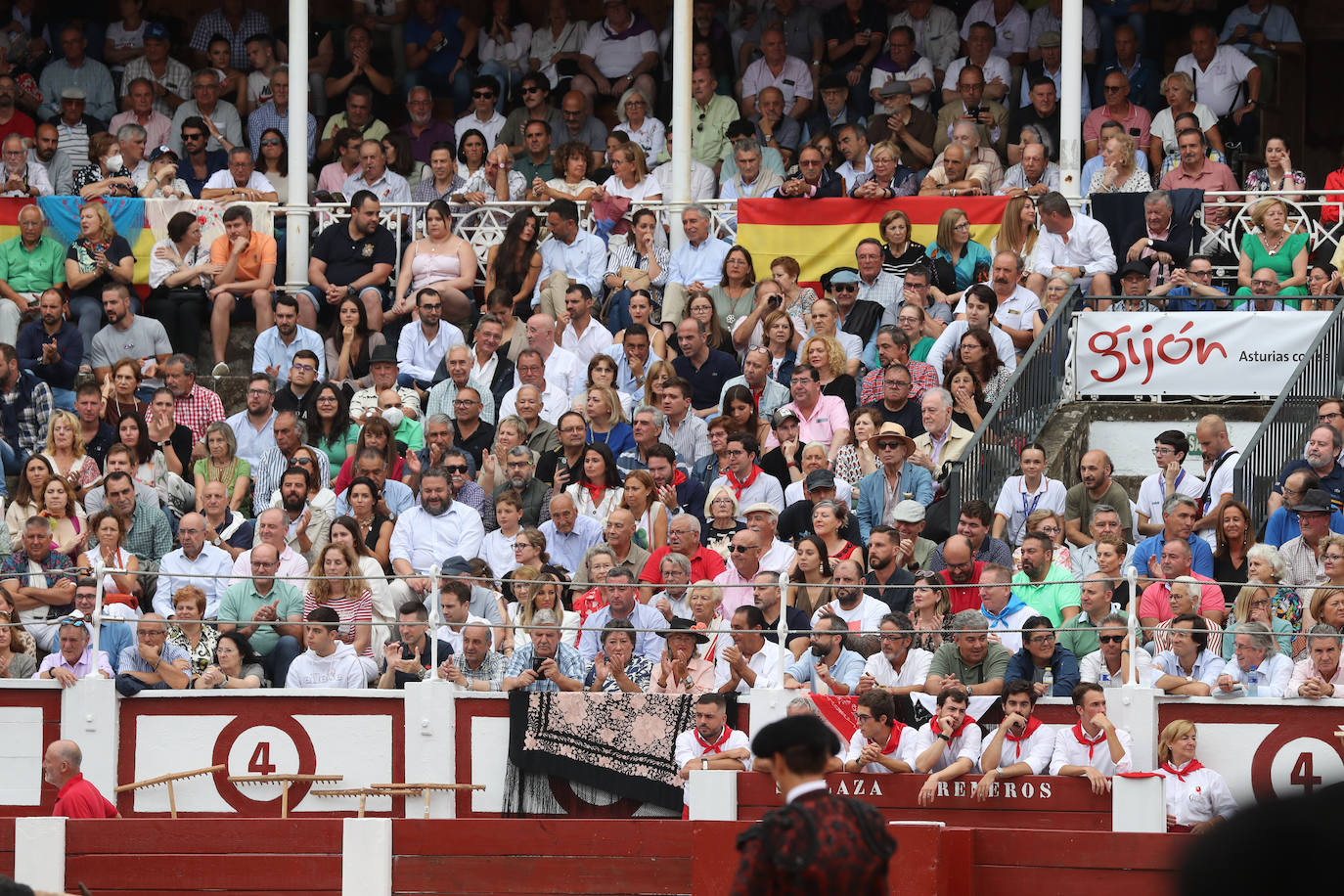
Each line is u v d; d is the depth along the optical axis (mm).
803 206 47438
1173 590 31719
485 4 58250
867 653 32250
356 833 28891
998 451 39188
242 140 54531
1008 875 26969
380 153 51000
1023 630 30047
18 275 47938
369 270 48281
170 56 57469
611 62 56125
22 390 43344
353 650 33969
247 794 32906
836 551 35625
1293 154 57625
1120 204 45750
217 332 47500
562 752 32156
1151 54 54188
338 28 57469
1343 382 40156
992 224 46344
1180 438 38000
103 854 29125
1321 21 57719
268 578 32562
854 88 53781
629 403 43219
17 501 38500
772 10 54594
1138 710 29719
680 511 38625
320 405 42344
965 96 51000
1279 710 29922
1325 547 31766
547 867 28609
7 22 56344
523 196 50625
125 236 49031
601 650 33531
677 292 46156
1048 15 53812
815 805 16891
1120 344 41844
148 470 40625
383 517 38219
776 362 43219
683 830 28344
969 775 29578
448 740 32500
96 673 33156
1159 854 26344
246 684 33719
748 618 32312
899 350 41469
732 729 31516
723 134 53094
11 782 33094
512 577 34688
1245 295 42656
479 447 41938
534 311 47500
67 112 53656
